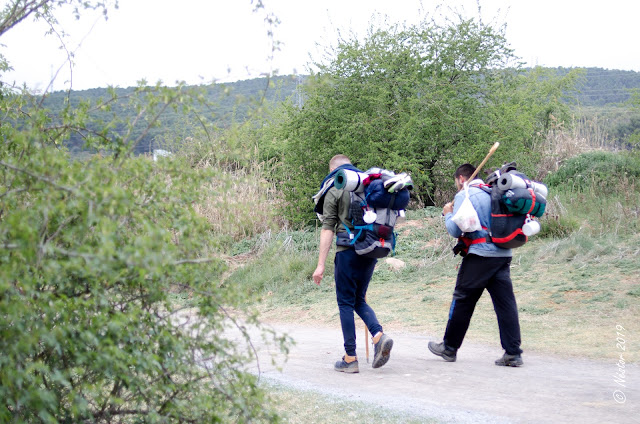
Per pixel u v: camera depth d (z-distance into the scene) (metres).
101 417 4.30
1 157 4.48
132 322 4.07
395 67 20.70
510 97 22.91
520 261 14.88
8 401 3.48
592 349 9.07
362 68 20.81
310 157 20.89
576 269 13.71
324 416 6.25
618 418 5.89
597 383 7.30
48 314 3.67
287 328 12.48
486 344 9.91
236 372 4.35
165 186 4.39
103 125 4.53
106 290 4.17
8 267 3.36
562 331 10.23
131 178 4.25
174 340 4.17
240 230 19.34
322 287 15.72
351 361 8.33
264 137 23.61
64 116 4.56
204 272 4.48
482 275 8.37
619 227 15.88
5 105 5.00
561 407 6.33
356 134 20.12
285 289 15.91
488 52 21.08
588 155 22.55
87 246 3.50
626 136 26.17
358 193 8.05
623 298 11.46
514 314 8.38
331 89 20.36
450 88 20.41
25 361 3.96
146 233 4.02
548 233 16.55
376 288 14.90
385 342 8.12
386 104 20.64
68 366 4.05
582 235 15.40
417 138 19.80
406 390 7.26
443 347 8.86
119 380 4.24
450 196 21.38
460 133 20.30
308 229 20.16
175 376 4.55
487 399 6.75
